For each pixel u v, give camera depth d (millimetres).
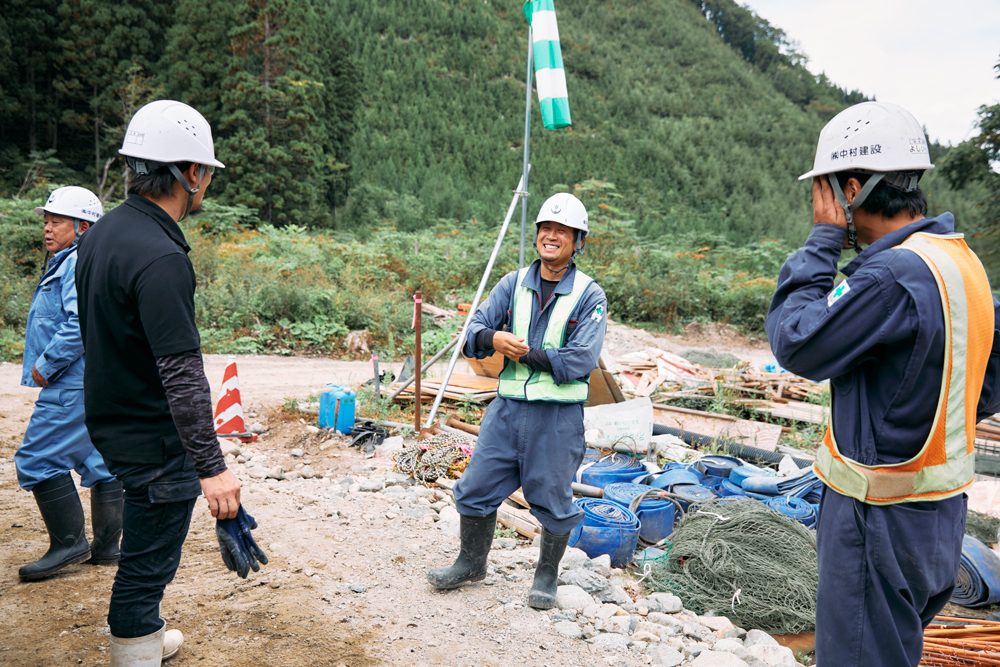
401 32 92812
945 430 1570
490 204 50156
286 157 30391
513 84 85500
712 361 11797
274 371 9820
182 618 2721
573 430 2926
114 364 1901
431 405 7105
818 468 1786
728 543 3633
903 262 1564
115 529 3188
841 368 1629
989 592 3836
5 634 2535
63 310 2990
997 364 1682
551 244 2967
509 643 2684
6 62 29797
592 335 2883
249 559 1976
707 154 82625
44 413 2961
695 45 129250
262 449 5875
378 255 18391
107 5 31641
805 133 102750
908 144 1640
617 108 91750
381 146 60438
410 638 2668
